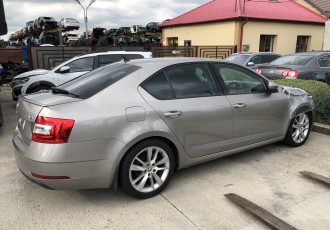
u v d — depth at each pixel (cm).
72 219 317
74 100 325
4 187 387
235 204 340
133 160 336
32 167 306
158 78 365
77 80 401
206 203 344
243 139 433
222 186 384
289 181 396
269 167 439
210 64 413
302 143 527
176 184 390
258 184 388
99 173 318
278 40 1998
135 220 314
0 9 608
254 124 441
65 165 302
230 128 412
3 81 1517
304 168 436
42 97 350
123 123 324
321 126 600
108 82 350
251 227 300
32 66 1375
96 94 332
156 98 354
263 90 457
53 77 895
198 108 377
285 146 524
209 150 397
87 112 312
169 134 354
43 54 1378
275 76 847
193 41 2192
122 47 1498
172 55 1655
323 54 848
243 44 1869
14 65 1653
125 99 335
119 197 359
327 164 449
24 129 336
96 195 365
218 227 301
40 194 369
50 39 2959
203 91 394
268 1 2123
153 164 352
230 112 407
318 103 633
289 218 315
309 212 325
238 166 444
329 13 2259
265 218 303
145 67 367
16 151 334
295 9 2200
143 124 335
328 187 378
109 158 318
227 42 1900
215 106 392
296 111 497
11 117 782
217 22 1952
